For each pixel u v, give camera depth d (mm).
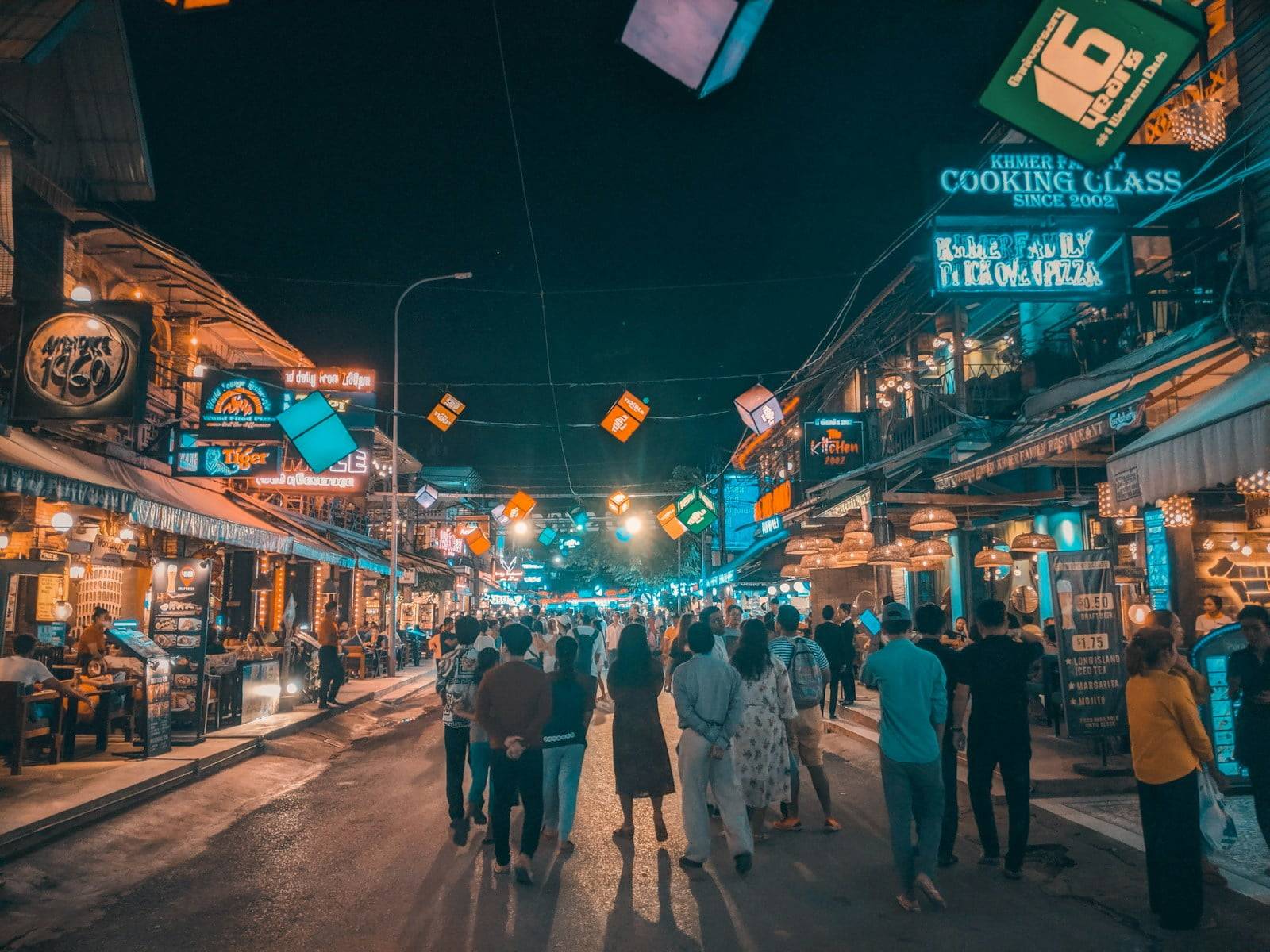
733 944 5469
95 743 12609
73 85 15164
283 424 12641
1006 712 6844
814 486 23359
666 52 3938
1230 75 12391
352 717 17906
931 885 6055
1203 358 10281
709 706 7156
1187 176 12352
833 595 25906
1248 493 10203
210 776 11312
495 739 7031
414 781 11211
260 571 24156
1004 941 5445
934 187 12281
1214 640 9055
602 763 12289
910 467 18078
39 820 7789
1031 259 12156
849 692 17016
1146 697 5867
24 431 13008
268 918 6094
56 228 15086
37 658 13727
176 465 17766
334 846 8016
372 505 35000
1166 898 5617
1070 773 9727
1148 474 8578
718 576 32000
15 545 14102
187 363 19922
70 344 12266
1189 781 5688
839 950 5355
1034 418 14453
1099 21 4855
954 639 14406
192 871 7352
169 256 16812
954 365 16438
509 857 7152
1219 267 12164
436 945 5523
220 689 14094
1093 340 14430
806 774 11320
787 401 25688
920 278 16078
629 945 5480
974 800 7039
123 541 16922
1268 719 6551
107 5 14422
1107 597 9812
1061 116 5086
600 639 17859
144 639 11797
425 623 45469
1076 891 6363
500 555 64062
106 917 6215
